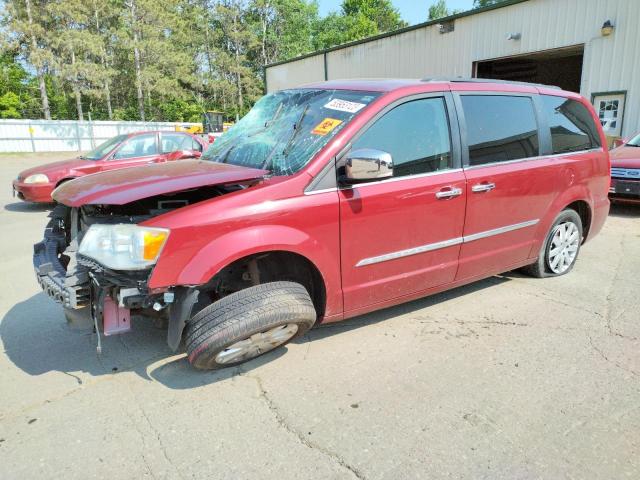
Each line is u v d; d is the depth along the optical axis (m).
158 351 3.45
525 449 2.43
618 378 3.08
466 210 3.73
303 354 3.38
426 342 3.54
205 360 2.82
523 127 4.20
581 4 13.09
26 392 2.96
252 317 2.78
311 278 3.24
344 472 2.28
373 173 2.92
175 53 44.53
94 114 47.25
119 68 44.06
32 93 46.31
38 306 4.34
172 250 2.63
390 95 3.37
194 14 51.31
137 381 3.07
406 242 3.45
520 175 4.07
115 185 2.94
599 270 5.15
